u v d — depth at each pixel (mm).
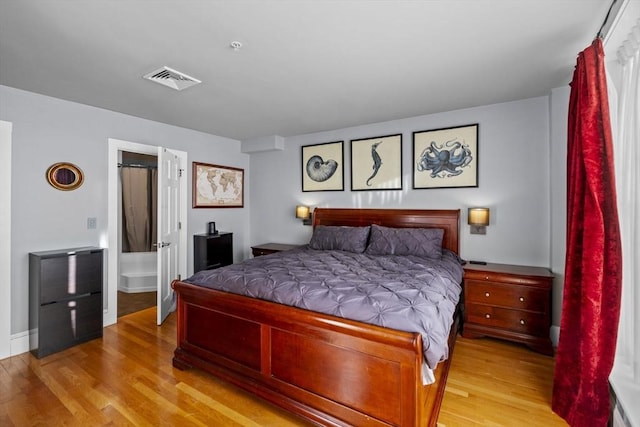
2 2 1510
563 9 1609
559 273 2715
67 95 2803
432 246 3129
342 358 1623
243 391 2045
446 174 3441
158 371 2293
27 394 2010
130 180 4594
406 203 3697
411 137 3643
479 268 2916
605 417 1577
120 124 3350
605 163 1582
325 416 1655
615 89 1850
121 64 2211
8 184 2502
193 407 1890
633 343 1727
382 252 3268
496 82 2600
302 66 2275
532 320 2639
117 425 1733
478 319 2854
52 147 2832
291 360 1789
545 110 2949
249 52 2059
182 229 3971
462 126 3338
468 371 2322
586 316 1625
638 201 1654
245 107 3209
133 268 4621
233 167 4738
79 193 3008
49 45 1940
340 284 2014
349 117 3609
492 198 3215
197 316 2244
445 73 2412
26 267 2670
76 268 2729
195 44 1950
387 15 1659
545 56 2131
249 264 2695
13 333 2582
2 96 2543
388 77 2480
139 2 1533
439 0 1540
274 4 1560
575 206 1791
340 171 4156
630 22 1538
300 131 4277
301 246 4152
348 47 2000
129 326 3180
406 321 1525
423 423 1521
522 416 1820
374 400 1533
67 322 2666
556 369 1878
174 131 3922
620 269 1576
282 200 4699
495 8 1603
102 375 2238
